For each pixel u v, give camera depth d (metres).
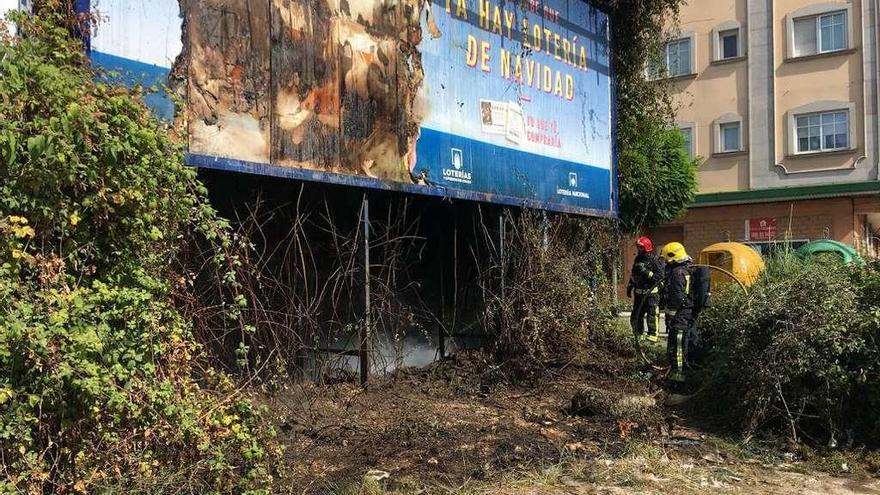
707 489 5.18
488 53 9.20
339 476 5.07
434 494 4.81
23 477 3.29
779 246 12.75
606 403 7.04
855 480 5.48
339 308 8.39
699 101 24.88
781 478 5.50
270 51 6.32
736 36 24.41
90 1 4.95
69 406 3.48
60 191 3.57
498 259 9.44
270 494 4.29
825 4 22.75
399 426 6.32
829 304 6.53
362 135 7.28
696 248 24.22
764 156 23.75
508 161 9.45
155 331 3.95
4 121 3.31
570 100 10.87
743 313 7.35
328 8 6.91
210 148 5.77
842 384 6.14
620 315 12.59
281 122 6.41
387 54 7.62
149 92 4.53
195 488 3.95
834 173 22.61
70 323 3.50
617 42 12.41
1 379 3.29
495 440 6.12
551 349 9.16
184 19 5.60
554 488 5.07
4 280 3.29
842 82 22.55
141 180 3.86
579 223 10.94
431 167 8.18
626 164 13.11
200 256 5.48
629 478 5.29
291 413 6.40
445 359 9.26
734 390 6.87
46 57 3.84
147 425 3.77
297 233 7.37
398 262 9.12
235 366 6.11
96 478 3.56
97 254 3.76
